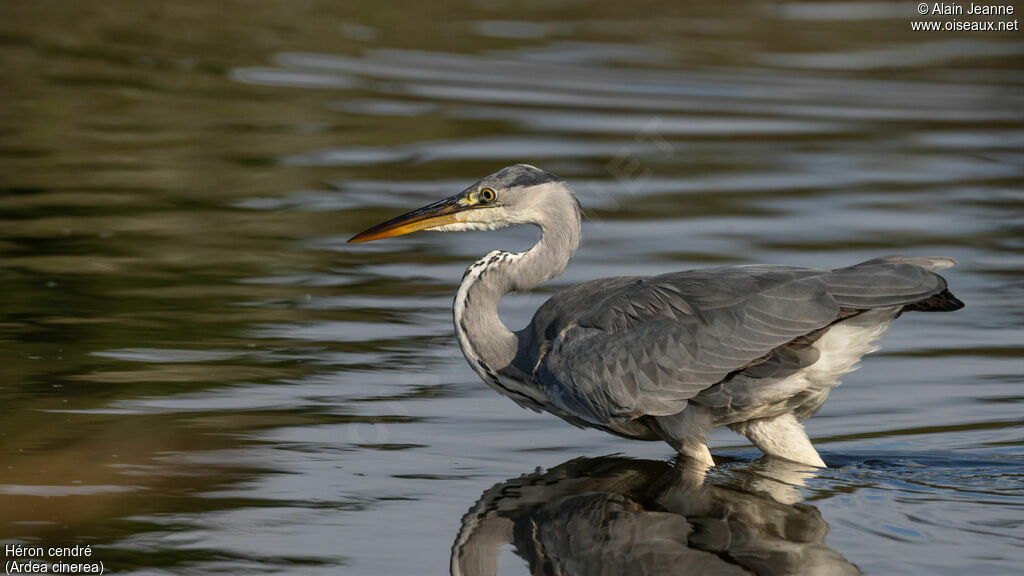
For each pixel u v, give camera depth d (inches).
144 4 1374.3
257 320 544.1
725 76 1136.8
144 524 348.2
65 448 402.6
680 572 319.9
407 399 464.4
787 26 1419.8
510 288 470.0
